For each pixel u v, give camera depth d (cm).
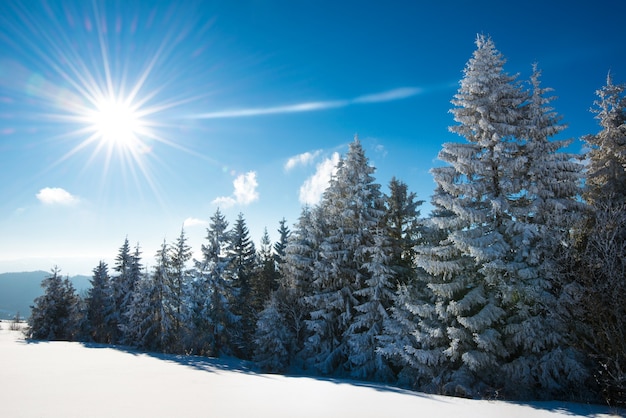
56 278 4616
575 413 982
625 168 1570
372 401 998
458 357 1528
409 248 2361
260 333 2520
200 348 3077
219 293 3331
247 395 980
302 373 2297
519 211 1487
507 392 1297
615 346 1131
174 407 744
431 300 1728
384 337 1870
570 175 1462
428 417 815
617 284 1127
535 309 1373
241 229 4334
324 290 2577
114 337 4341
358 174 2492
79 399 778
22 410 647
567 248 1369
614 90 1719
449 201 1600
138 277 4541
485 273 1462
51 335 4372
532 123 1563
